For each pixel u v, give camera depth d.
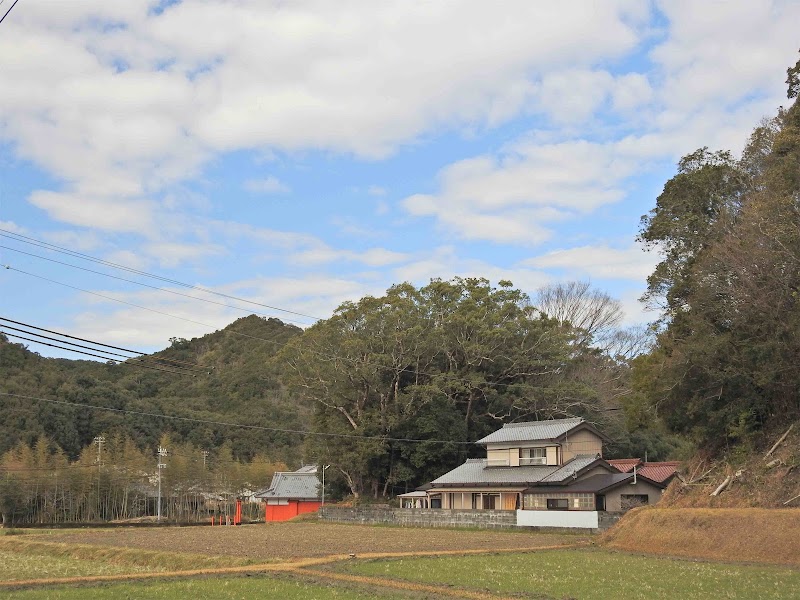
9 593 20.31
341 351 66.00
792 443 35.81
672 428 41.94
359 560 28.91
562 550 33.91
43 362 97.25
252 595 19.84
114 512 83.12
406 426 65.50
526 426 59.19
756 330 37.09
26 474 73.81
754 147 42.69
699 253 42.25
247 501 96.62
